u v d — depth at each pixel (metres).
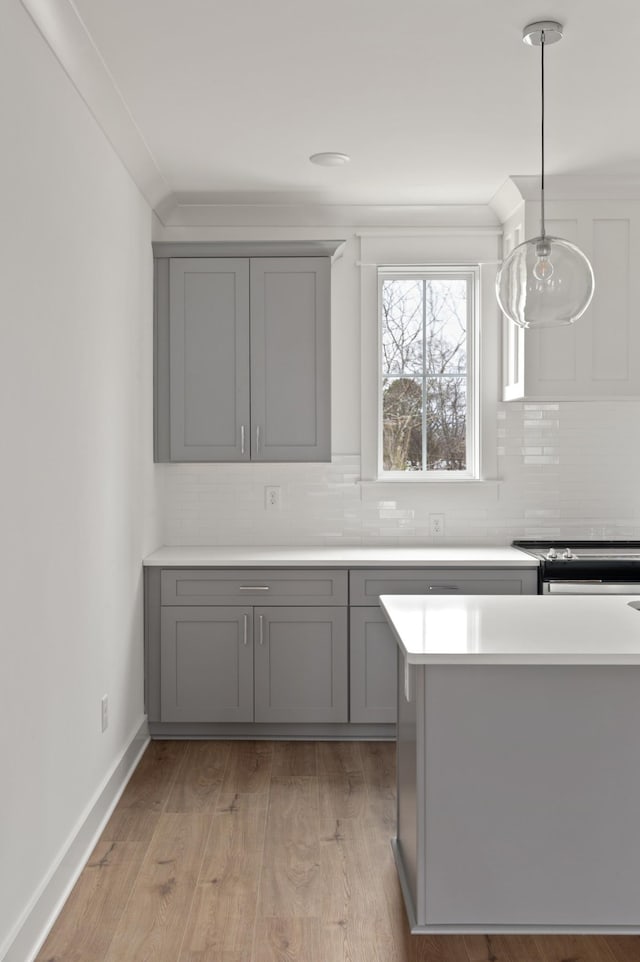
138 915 2.69
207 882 2.89
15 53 2.35
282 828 3.31
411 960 2.46
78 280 3.00
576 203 4.36
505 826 2.54
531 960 2.46
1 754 2.24
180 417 4.54
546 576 4.23
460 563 4.25
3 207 2.25
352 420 4.91
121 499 3.73
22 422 2.40
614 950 2.51
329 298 4.52
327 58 2.98
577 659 2.38
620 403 4.91
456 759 2.53
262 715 4.30
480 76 3.14
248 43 2.86
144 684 4.30
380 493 4.90
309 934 2.59
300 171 4.22
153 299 4.51
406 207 4.77
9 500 2.29
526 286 2.61
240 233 4.84
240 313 4.52
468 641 2.51
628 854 2.54
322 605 4.29
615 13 2.69
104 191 3.40
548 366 4.40
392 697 4.29
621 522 4.92
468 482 4.87
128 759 3.84
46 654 2.63
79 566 3.02
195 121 3.55
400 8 2.64
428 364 4.98
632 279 4.37
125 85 3.19
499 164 4.14
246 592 4.29
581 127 3.65
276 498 4.89
